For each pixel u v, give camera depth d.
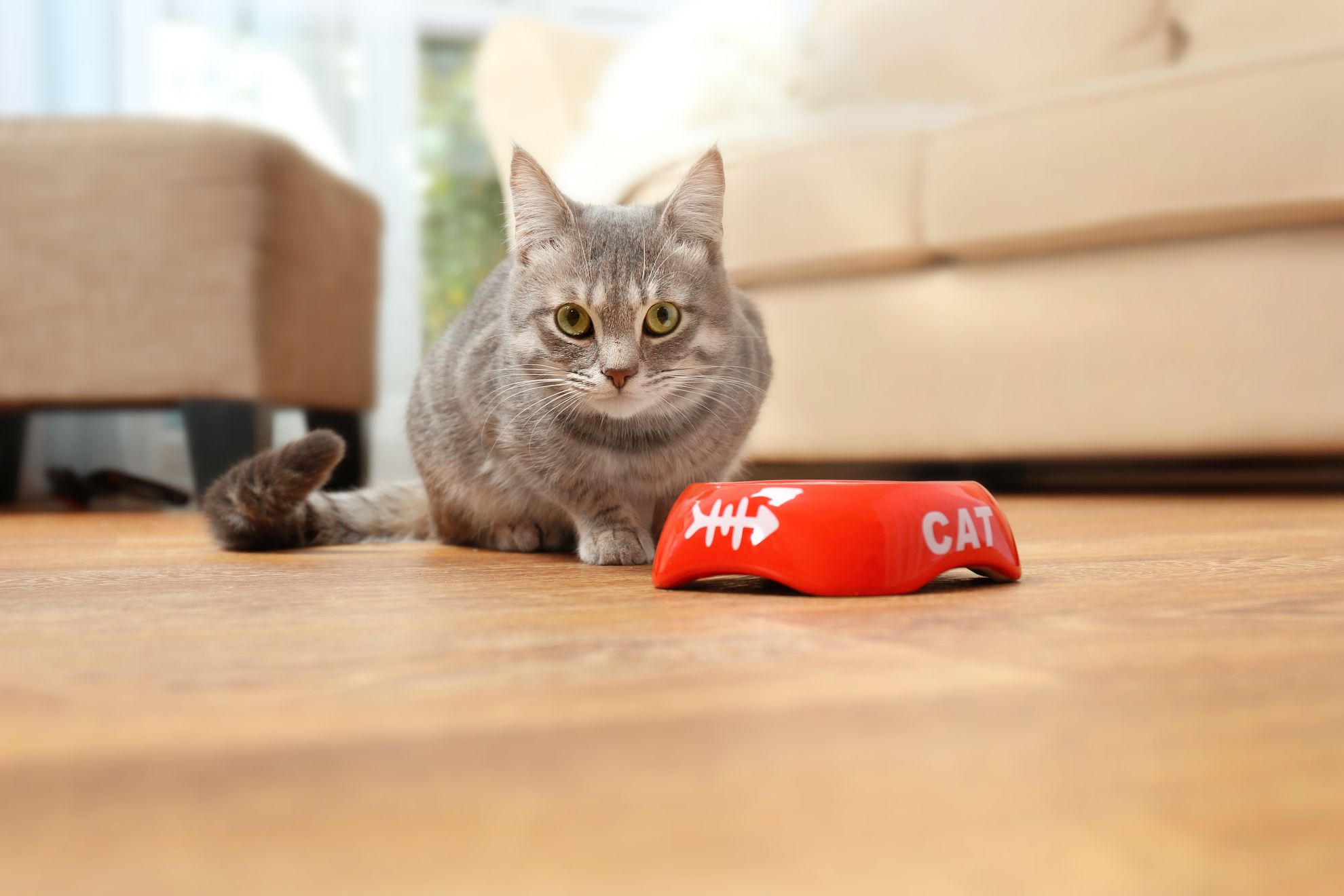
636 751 0.49
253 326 2.69
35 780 0.46
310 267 2.92
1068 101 2.40
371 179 4.20
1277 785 0.44
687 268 1.43
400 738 0.52
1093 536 1.55
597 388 1.36
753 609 0.91
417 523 1.77
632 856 0.38
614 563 1.35
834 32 3.54
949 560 1.00
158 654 0.73
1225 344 2.31
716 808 0.42
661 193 2.73
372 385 3.39
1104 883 0.36
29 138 2.66
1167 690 0.60
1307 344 2.24
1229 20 3.19
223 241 2.67
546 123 3.32
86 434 3.65
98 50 3.83
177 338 2.68
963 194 2.51
